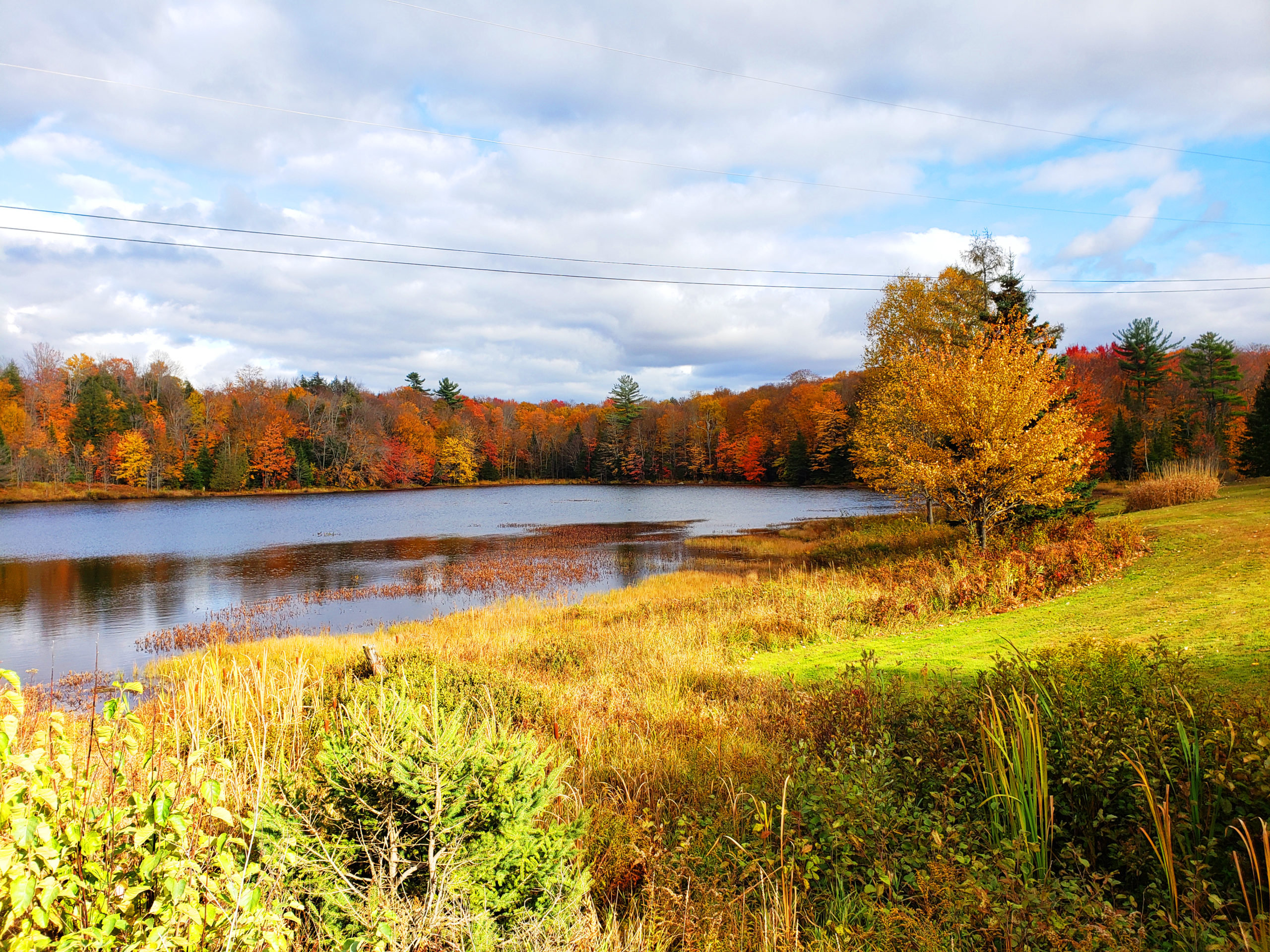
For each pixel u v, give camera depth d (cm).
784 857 402
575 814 462
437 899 278
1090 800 412
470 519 4881
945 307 2728
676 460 9950
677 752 610
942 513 2714
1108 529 1574
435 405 11150
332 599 2164
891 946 324
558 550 3194
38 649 1609
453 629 1568
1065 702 477
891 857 390
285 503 6519
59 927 209
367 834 296
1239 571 1102
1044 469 1577
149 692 1005
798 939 331
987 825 412
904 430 2497
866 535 2714
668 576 2291
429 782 293
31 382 7550
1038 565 1330
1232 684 555
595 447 10650
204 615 1952
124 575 2617
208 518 4975
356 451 8519
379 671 855
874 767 476
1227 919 307
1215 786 364
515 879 310
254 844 300
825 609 1307
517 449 10900
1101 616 1000
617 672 999
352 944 267
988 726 459
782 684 838
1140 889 363
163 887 220
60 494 6656
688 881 390
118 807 254
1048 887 342
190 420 7912
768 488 8138
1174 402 5619
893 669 825
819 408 7431
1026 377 1619
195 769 246
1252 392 5909
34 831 189
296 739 559
